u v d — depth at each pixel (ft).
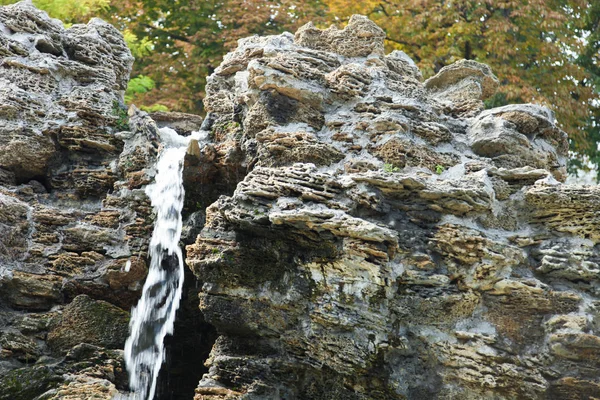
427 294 36.55
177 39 86.63
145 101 82.99
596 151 80.23
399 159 40.24
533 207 38.11
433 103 44.45
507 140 41.65
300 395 37.58
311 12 85.10
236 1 84.99
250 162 42.68
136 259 44.37
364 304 35.91
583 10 81.41
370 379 36.19
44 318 41.93
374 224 35.81
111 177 46.88
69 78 49.39
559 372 35.06
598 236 36.55
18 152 45.83
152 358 43.37
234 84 48.29
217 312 38.70
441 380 36.06
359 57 45.60
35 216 44.37
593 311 35.63
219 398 37.29
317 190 37.50
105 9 77.10
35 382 38.99
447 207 37.35
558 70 76.48
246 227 37.88
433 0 77.36
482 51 75.00
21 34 48.96
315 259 36.94
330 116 42.24
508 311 36.37
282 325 37.83
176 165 45.55
